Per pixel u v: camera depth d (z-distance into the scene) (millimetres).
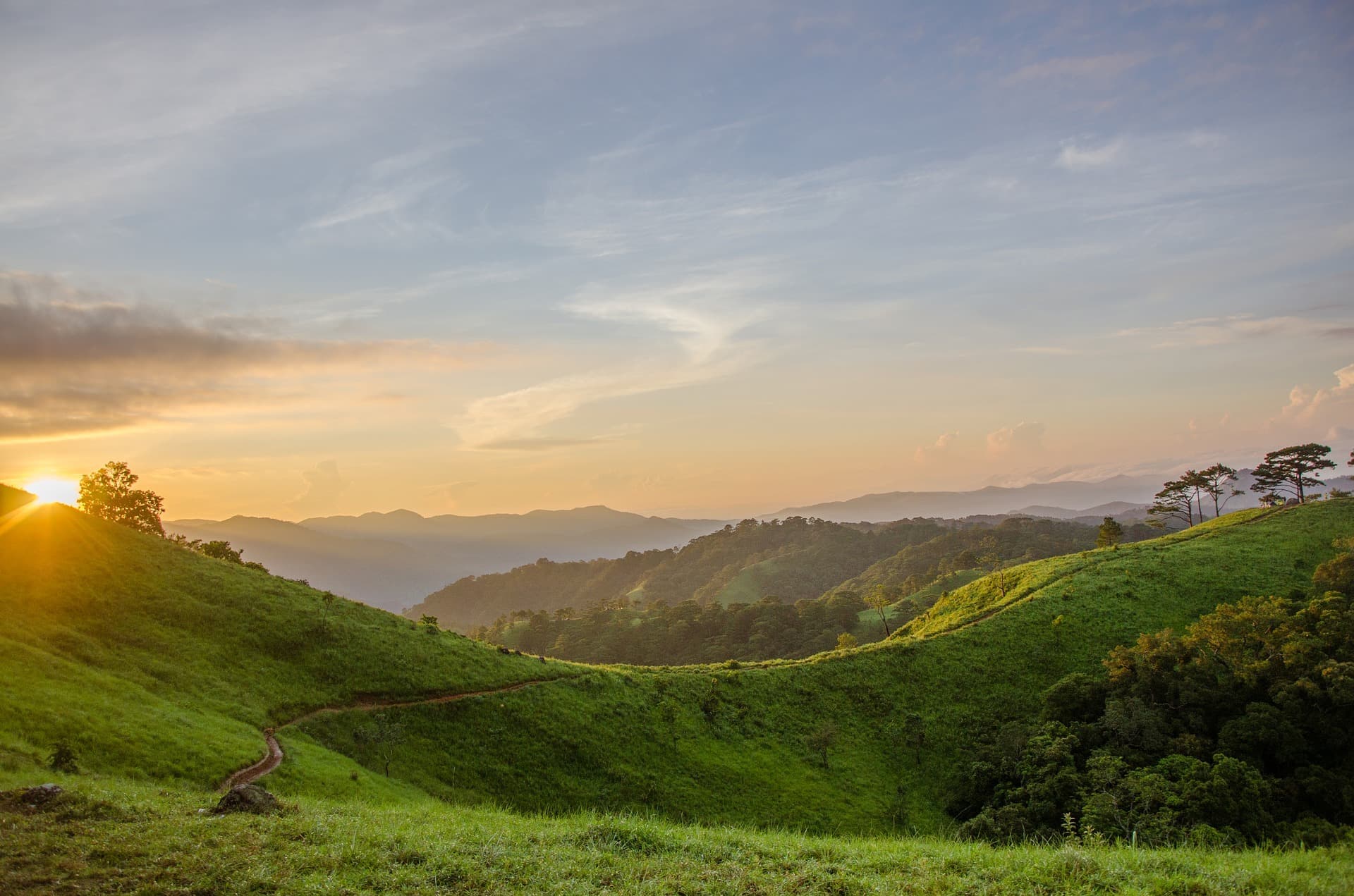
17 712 32781
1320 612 63125
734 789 56281
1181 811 40906
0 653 39719
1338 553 91562
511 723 56375
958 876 15156
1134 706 56219
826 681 74688
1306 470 134500
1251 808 41406
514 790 50156
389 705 54312
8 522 58688
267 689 50656
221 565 69125
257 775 35969
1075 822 44906
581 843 17812
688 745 60406
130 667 46406
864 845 19688
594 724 59562
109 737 33750
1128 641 76875
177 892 13008
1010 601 93812
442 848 16516
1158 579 89625
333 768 40656
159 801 20703
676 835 18688
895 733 67625
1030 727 63219
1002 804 54188
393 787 42500
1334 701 50281
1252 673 56594
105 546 62062
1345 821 43562
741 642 195125
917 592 192500
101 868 13922
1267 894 13383
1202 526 120875
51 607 50219
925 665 77125
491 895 13773
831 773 61281
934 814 58219
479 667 63375
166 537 97500
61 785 19109
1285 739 49688
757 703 69688
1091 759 52719
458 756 51312
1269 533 102875
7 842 14711
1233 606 72812
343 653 58250
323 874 14328
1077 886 14281
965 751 65438
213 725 41094
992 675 74875
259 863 14641
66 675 40156
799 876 15141
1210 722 55781
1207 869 15055
